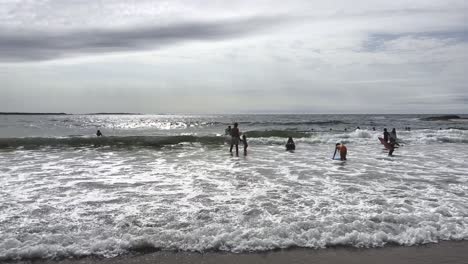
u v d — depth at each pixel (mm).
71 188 9867
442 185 10430
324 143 24359
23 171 12609
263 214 7418
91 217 7207
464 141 25969
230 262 5434
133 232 6344
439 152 19312
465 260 5578
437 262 5504
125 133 39344
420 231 6457
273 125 56625
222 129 49156
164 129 50000
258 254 5703
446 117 87875
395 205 8125
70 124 69125
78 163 14641
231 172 12625
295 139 25422
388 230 6543
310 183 10703
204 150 19828
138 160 15656
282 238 6180
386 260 5551
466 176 11922
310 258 5594
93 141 23000
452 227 6703
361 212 7527
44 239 5977
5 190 9570
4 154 17484
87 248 5742
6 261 5363
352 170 13141
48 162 14852
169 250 5770
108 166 13883
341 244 6070
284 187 10109
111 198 8773
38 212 7539
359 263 5453
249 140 24734
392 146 18047
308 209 7777
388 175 12086
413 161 15641
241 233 6301
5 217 7180
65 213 7480
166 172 12578
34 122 77500
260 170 13078
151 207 7953
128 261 5410
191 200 8594
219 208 7867
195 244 5941
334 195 9117
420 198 8828
